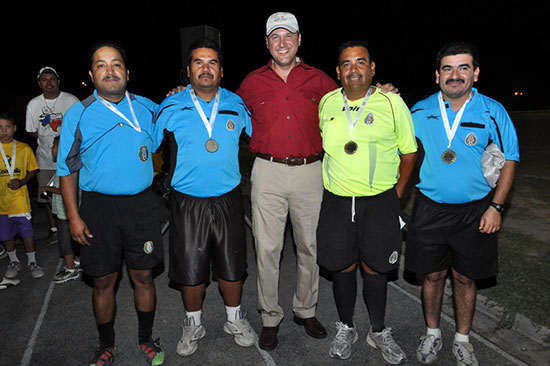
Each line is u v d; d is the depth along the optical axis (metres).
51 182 4.15
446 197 2.64
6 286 4.20
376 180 2.68
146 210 2.78
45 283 4.31
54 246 5.38
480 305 3.50
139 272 2.88
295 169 2.92
